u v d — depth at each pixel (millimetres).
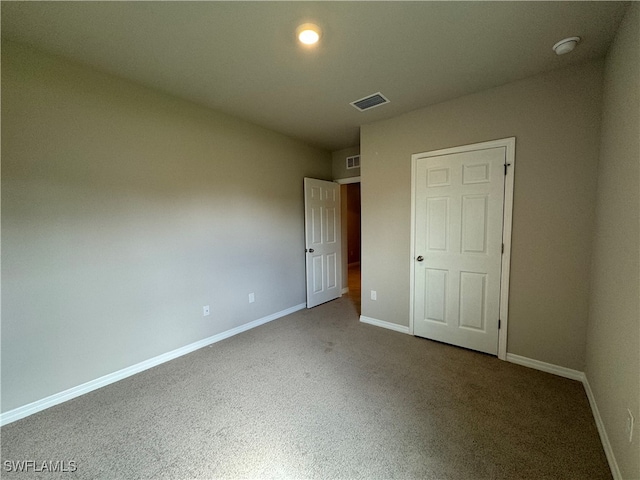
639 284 1163
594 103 1941
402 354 2555
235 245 3045
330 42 1739
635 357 1168
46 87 1835
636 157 1266
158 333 2438
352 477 1329
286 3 1417
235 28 1609
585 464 1385
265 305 3410
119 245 2189
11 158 1729
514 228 2307
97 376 2098
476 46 1782
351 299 4422
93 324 2074
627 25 1442
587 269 2023
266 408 1830
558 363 2174
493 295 2447
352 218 7465
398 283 3070
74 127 1953
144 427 1672
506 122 2287
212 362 2453
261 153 3291
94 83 2031
